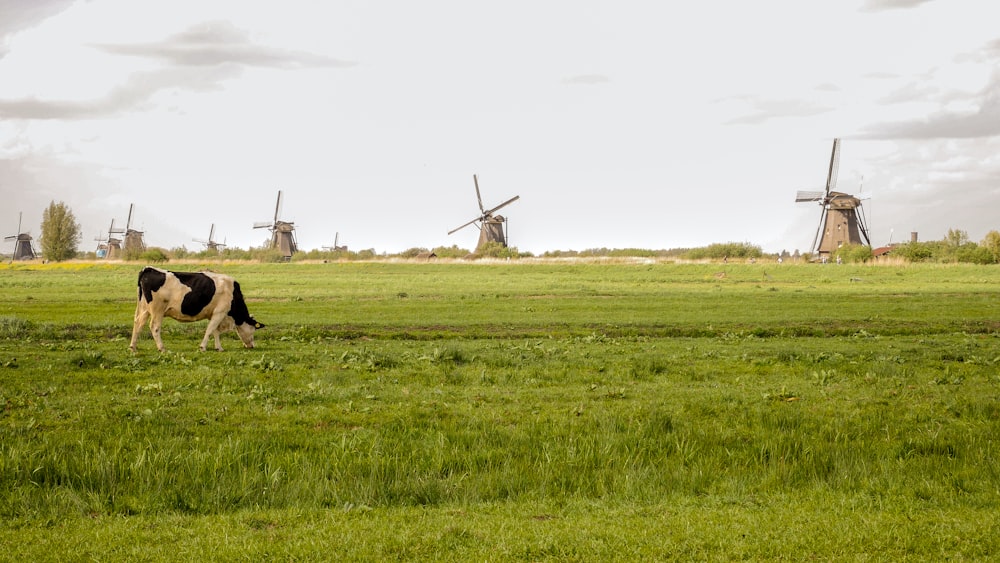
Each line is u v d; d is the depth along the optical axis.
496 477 11.12
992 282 62.66
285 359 21.70
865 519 9.54
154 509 9.94
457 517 9.68
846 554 8.37
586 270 79.81
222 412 14.37
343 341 27.64
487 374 19.09
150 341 26.42
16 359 20.70
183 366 20.06
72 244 133.50
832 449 12.42
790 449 12.38
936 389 17.69
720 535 8.91
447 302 44.00
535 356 22.89
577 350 24.70
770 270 76.69
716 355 23.14
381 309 39.69
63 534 8.94
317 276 71.81
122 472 10.79
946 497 10.48
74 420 13.59
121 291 51.06
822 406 15.63
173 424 13.30
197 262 98.50
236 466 11.18
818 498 10.55
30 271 81.62
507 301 44.84
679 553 8.39
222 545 8.56
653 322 33.94
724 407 15.30
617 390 16.84
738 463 12.06
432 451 12.02
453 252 125.50
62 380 17.45
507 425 13.76
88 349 23.64
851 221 121.38
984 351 24.59
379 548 8.48
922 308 40.84
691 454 12.12
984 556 8.31
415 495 10.51
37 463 10.87
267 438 12.49
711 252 101.62
